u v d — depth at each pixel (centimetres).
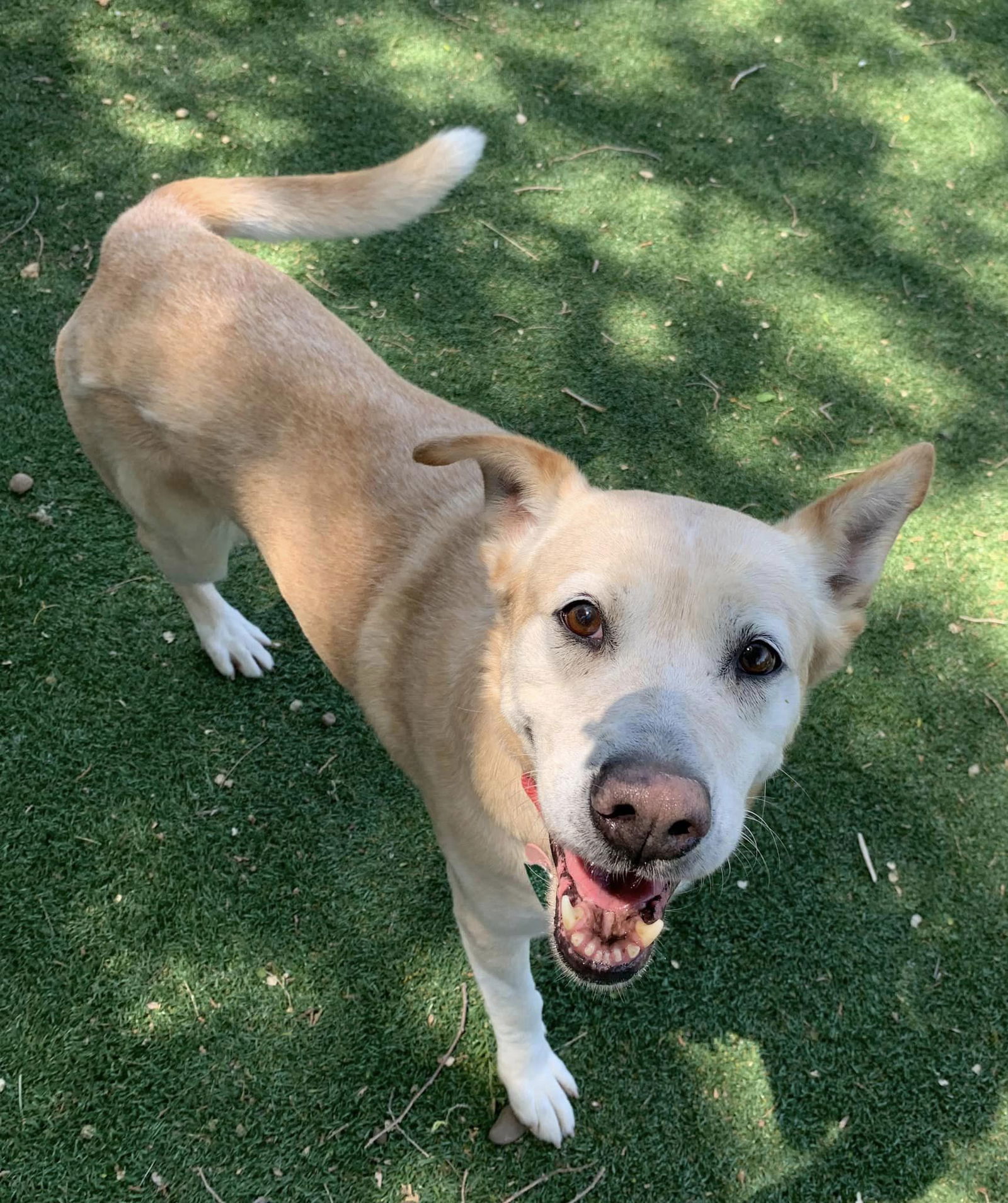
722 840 38
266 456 55
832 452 87
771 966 62
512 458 45
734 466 85
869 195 106
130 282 58
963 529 83
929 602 78
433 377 86
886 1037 61
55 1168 53
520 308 92
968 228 105
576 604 41
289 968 60
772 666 41
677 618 40
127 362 58
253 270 59
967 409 91
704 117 110
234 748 67
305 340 57
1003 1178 57
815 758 70
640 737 37
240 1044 58
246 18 108
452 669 49
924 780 70
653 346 91
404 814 66
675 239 99
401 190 61
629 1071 59
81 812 64
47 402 78
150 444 59
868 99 115
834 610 47
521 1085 56
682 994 61
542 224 98
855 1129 58
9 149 92
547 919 48
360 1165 55
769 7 123
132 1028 57
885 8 126
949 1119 59
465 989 61
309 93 103
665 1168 56
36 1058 56
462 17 114
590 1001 61
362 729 69
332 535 54
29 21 102
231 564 76
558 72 111
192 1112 55
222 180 62
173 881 62
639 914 41
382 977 61
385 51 108
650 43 116
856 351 94
